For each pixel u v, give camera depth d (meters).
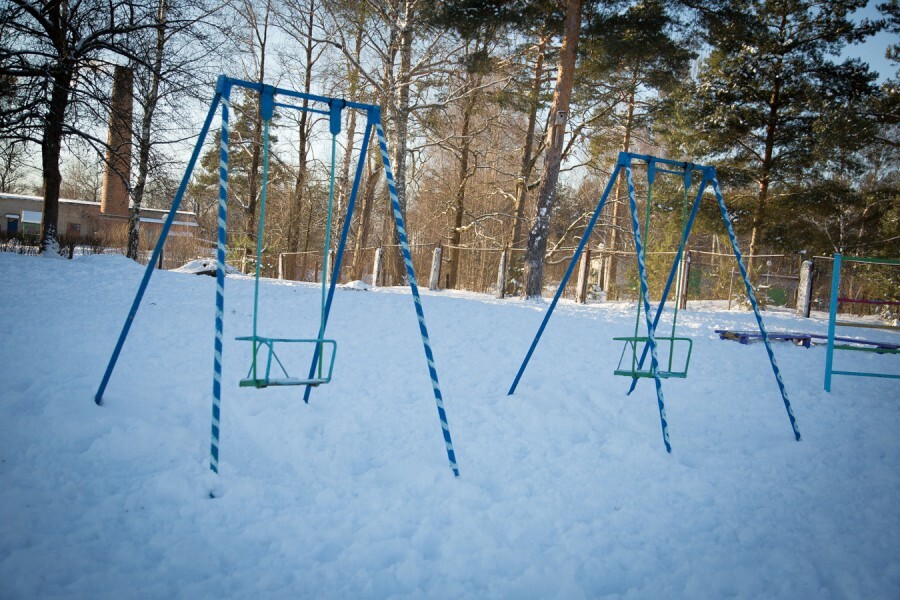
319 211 38.62
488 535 3.59
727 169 20.44
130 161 17.34
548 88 22.58
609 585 3.16
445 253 30.58
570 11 14.69
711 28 14.92
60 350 6.35
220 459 4.45
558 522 3.82
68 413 4.58
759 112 20.00
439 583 3.06
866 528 3.82
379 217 38.50
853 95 18.64
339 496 4.04
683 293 15.27
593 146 24.44
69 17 14.98
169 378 5.98
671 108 21.12
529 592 3.05
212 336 7.96
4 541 3.09
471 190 30.42
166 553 3.17
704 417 6.31
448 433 4.55
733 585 3.17
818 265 20.58
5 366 5.56
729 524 3.88
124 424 4.58
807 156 19.78
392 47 20.73
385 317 10.41
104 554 3.11
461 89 21.78
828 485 4.53
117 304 9.23
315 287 14.51
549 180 15.37
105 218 33.69
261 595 2.88
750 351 9.75
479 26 15.58
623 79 22.45
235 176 33.44
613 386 7.14
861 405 6.93
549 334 9.98
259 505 3.80
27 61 14.32
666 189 21.67
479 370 7.59
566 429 5.68
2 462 3.89
